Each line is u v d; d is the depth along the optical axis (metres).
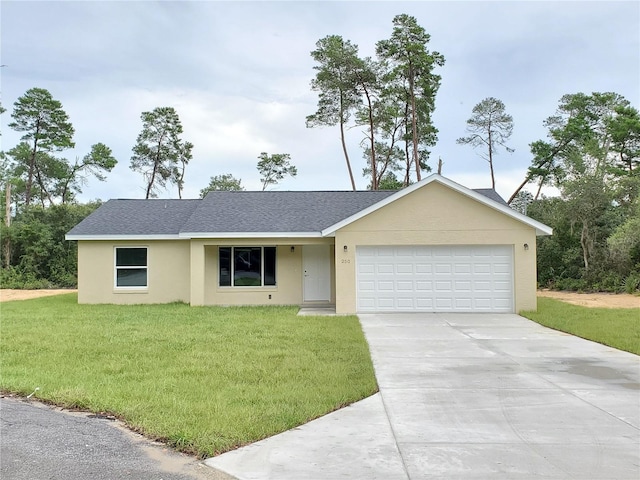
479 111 42.69
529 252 16.06
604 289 23.98
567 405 6.47
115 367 8.37
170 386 7.20
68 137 47.28
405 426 5.69
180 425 5.55
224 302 19.19
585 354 9.85
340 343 10.75
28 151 48.16
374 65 40.34
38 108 45.69
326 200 21.08
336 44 40.09
